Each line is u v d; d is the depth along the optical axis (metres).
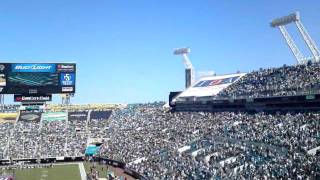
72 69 117.50
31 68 115.38
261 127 78.00
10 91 114.12
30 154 108.75
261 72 104.38
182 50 142.50
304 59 99.38
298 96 79.81
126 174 88.38
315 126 68.06
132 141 108.06
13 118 123.88
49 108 130.62
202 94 113.75
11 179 81.00
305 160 57.12
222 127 88.12
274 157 63.25
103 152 109.75
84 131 120.94
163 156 86.81
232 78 114.19
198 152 80.19
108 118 128.25
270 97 86.31
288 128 72.06
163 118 115.88
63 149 112.38
